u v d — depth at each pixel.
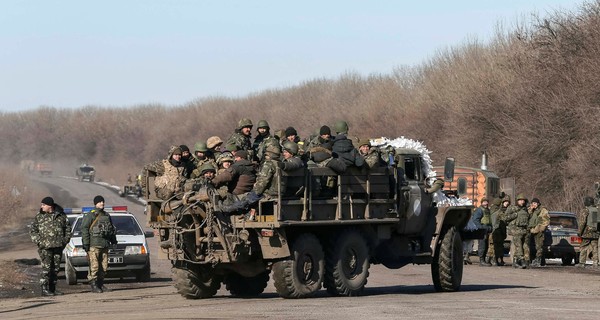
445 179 28.94
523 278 35.91
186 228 24.86
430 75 100.94
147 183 25.98
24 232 80.06
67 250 35.53
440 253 28.33
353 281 25.88
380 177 26.55
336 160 25.00
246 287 27.73
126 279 37.72
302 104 148.12
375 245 26.83
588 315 19.19
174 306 23.19
